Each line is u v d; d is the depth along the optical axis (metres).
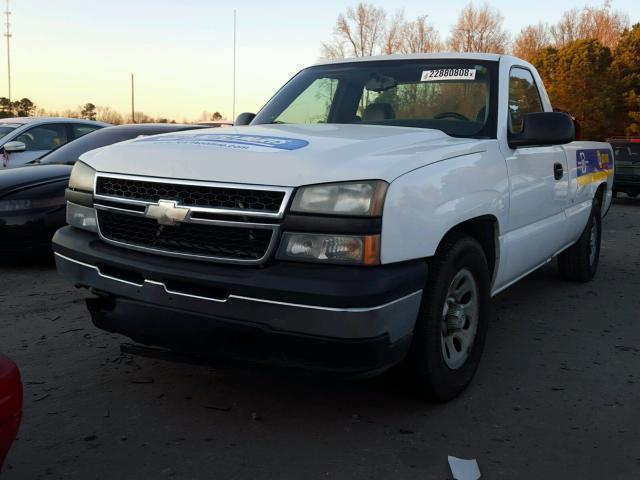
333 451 2.92
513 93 4.39
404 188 2.82
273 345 2.74
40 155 9.97
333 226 2.68
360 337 2.64
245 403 3.41
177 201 2.91
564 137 3.84
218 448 2.93
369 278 2.64
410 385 3.27
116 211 3.13
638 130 40.88
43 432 3.05
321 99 4.59
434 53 4.58
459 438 3.07
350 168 2.76
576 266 6.25
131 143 3.43
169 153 3.08
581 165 5.52
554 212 4.88
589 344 4.51
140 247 3.04
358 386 3.65
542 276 6.75
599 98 40.34
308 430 3.12
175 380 3.69
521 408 3.42
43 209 6.15
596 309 5.45
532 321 5.07
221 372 3.81
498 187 3.71
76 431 3.07
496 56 4.39
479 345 3.67
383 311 2.68
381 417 3.27
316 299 2.62
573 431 3.16
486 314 3.69
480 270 3.56
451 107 4.15
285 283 2.66
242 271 2.76
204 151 3.02
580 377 3.88
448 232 3.33
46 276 6.14
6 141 9.65
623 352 4.35
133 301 3.03
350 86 4.55
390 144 3.18
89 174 3.34
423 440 3.04
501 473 2.76
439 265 3.15
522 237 4.21
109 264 3.09
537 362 4.13
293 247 2.72
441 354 3.26
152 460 2.82
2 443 2.11
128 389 3.55
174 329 2.92
